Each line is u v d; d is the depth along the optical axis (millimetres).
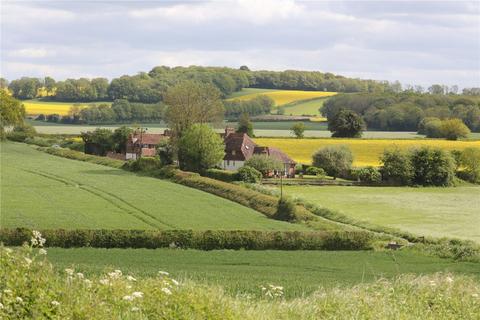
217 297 19969
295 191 122000
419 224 91062
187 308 18516
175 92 149625
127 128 171875
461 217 98562
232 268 49906
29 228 62594
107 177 119188
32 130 196125
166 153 137500
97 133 171375
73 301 17172
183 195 100688
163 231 59938
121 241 58656
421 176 141000
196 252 57688
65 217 77438
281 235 62094
